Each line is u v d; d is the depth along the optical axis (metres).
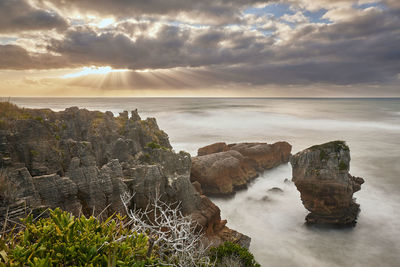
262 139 102.31
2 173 15.24
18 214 13.35
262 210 40.34
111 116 32.16
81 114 26.62
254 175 54.03
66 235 6.41
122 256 6.46
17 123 19.91
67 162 21.62
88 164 21.78
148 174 22.50
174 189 24.67
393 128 136.00
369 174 60.00
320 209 34.59
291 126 141.38
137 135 30.72
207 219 25.23
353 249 30.38
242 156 53.97
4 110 21.42
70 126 24.33
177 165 29.16
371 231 34.06
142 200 21.95
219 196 44.53
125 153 26.17
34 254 5.93
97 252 6.28
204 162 47.59
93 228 6.93
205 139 98.44
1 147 17.61
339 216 34.28
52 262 5.89
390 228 34.72
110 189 19.97
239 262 18.41
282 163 64.50
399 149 86.50
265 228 34.97
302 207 40.78
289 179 54.22
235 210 40.41
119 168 21.89
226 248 19.58
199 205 26.30
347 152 34.06
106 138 28.08
